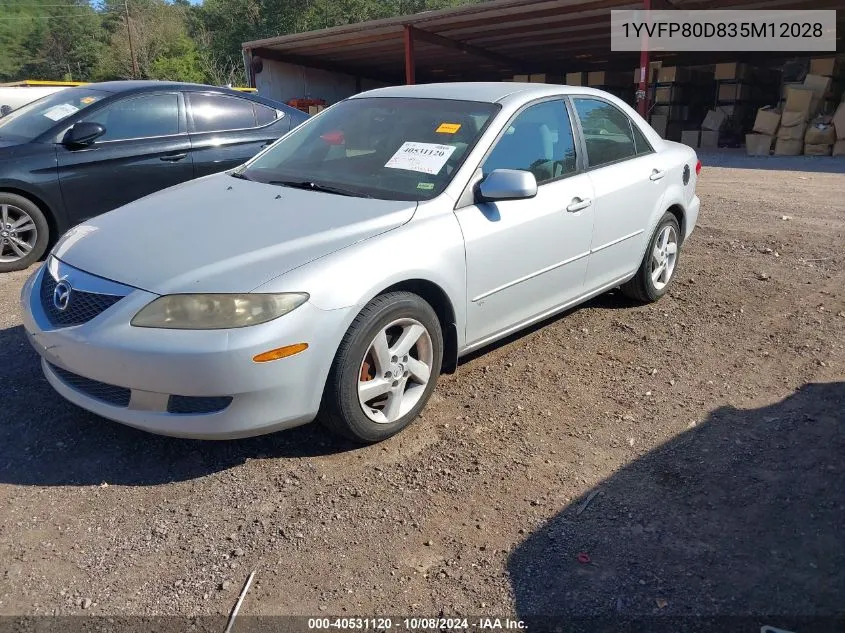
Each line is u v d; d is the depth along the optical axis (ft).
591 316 16.65
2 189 19.06
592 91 15.52
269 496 9.69
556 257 13.46
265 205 11.61
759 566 8.47
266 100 23.88
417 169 12.34
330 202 11.58
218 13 167.02
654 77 64.13
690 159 18.17
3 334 14.80
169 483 9.95
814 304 17.54
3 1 231.91
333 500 9.64
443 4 146.72
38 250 19.86
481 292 12.03
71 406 11.86
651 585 8.18
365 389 10.44
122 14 216.33
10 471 10.12
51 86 39.70
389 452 10.83
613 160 15.34
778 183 35.94
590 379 13.43
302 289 9.52
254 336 9.15
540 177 13.30
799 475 10.28
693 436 11.41
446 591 8.08
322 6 147.43
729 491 9.93
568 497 9.81
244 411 9.42
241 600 7.88
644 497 9.81
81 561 8.45
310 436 11.19
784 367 14.03
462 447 11.01
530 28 57.31
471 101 13.43
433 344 11.33
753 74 63.77
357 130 13.87
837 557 8.62
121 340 9.28
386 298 10.45
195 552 8.63
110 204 20.59
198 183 13.55
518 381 13.26
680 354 14.61
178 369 9.11
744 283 19.12
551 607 7.85
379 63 79.15
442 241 11.17
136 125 20.93
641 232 15.93
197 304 9.23
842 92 55.67
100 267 10.12
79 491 9.73
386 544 8.82
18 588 8.00
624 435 11.46
